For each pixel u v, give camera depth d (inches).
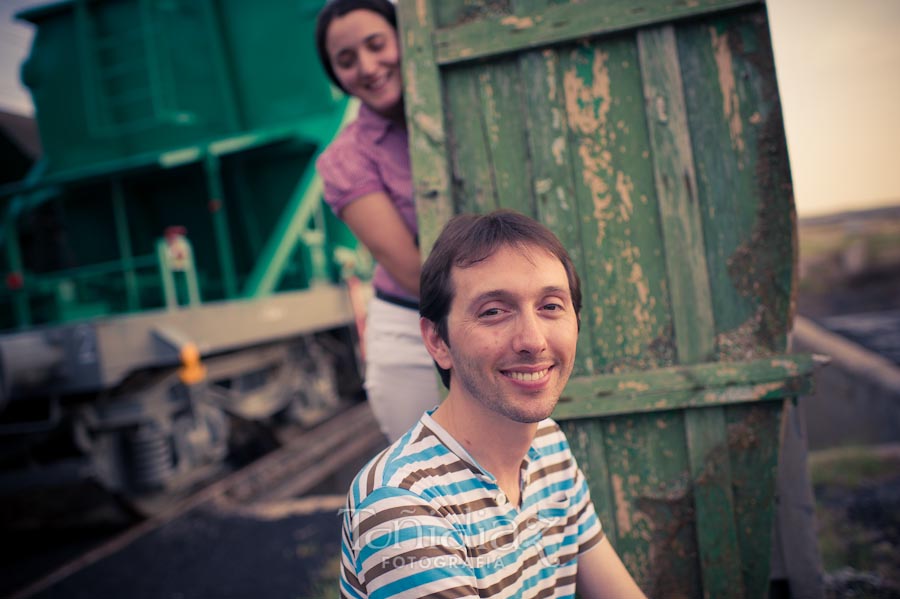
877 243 681.6
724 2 61.9
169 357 164.1
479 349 35.9
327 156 73.0
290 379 242.2
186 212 243.6
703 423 64.6
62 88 233.5
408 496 35.5
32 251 247.9
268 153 238.4
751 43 62.7
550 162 65.7
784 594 85.0
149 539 148.3
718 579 64.9
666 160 64.0
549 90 65.5
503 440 38.5
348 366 282.8
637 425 66.1
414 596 34.0
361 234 71.5
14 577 140.5
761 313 63.6
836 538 116.8
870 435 258.1
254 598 115.0
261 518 153.5
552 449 43.8
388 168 71.0
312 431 243.1
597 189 65.5
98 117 226.8
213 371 198.8
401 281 70.9
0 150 283.7
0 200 216.8
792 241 62.6
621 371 65.7
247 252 249.4
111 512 170.1
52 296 201.6
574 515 44.4
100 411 171.0
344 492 203.8
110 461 174.1
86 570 134.7
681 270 64.2
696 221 63.8
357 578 36.6
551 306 36.3
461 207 67.4
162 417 179.8
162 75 221.0
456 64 66.5
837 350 286.4
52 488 182.2
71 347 152.6
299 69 228.5
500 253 36.1
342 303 256.7
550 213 65.9
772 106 62.5
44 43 232.4
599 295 65.8
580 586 46.6
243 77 235.1
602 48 65.0
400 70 70.6
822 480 147.7
